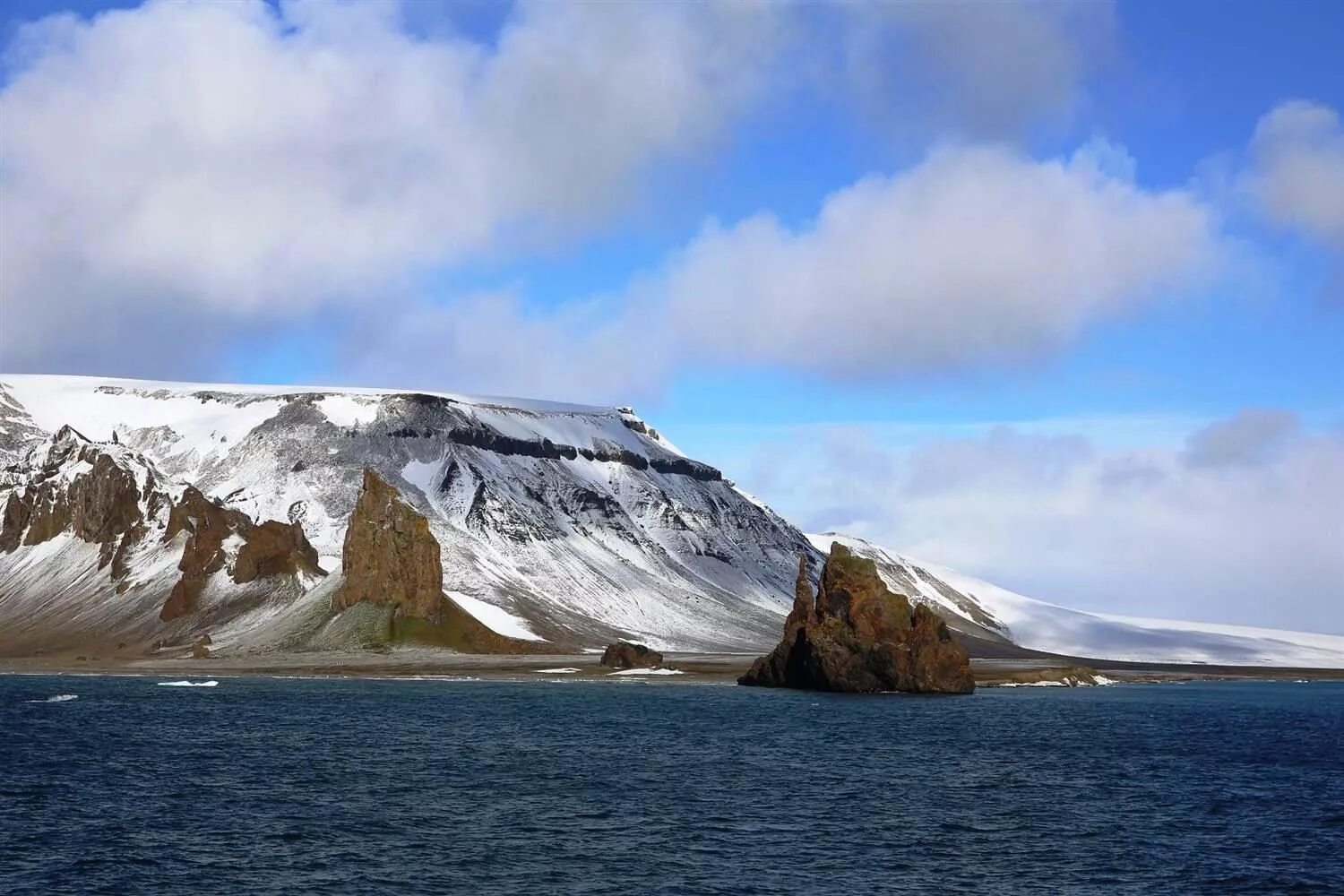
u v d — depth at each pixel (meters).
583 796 93.75
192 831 80.00
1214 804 94.69
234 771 104.31
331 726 141.00
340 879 68.94
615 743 126.44
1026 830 83.69
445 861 73.00
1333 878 71.94
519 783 99.25
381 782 99.06
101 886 67.00
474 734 133.50
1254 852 77.88
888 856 75.81
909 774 107.38
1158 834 82.81
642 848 76.75
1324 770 115.25
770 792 96.56
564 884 68.50
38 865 71.06
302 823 82.44
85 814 84.56
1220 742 139.75
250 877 69.06
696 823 83.94
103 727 138.00
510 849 76.06
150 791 93.81
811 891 67.94
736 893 67.31
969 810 90.50
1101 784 103.81
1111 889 69.31
